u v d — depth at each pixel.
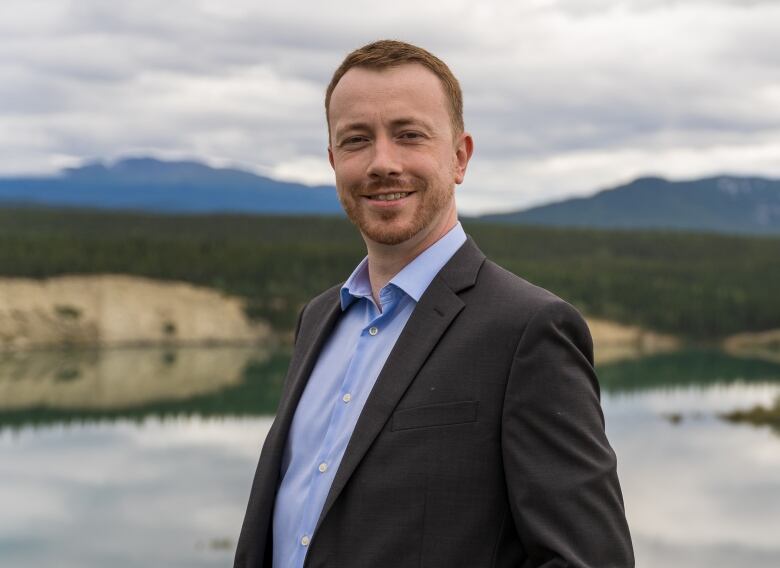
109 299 102.69
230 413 52.25
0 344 88.75
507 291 2.64
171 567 24.19
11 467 37.44
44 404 54.47
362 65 2.80
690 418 50.59
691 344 113.81
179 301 105.94
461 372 2.55
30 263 103.62
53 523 28.88
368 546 2.49
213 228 182.25
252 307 107.50
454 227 2.90
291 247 127.56
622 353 98.69
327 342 3.07
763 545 26.48
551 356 2.48
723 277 150.12
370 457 2.55
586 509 2.36
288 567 2.72
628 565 2.40
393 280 2.79
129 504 31.25
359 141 2.80
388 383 2.61
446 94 2.84
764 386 67.56
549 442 2.43
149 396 58.62
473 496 2.47
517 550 2.49
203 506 30.94
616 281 128.88
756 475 36.03
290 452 2.93
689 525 28.58
